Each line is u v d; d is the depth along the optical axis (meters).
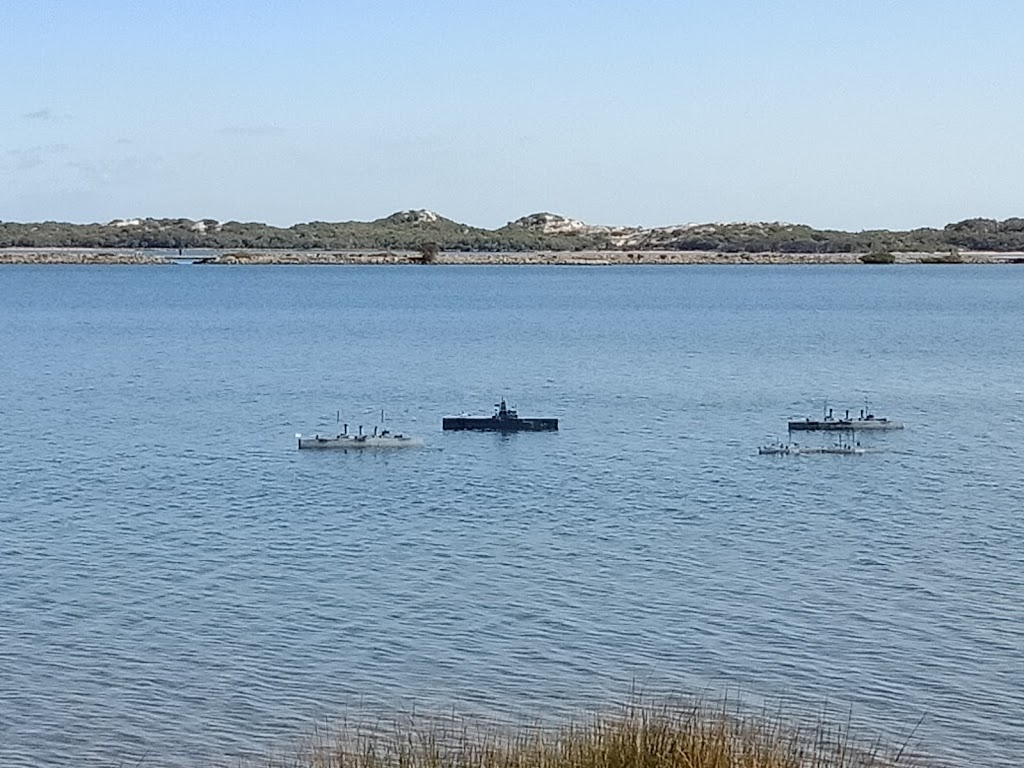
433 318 196.50
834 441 80.88
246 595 43.94
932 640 39.03
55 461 72.06
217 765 30.69
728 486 65.44
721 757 21.47
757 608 42.34
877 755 30.62
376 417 92.44
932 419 91.38
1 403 98.62
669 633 39.72
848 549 50.88
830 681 35.62
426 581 45.78
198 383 112.94
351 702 34.31
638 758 21.66
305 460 73.56
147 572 47.00
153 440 80.38
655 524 55.84
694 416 92.81
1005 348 146.75
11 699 34.56
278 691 35.09
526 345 150.38
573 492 63.75
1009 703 34.09
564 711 33.41
